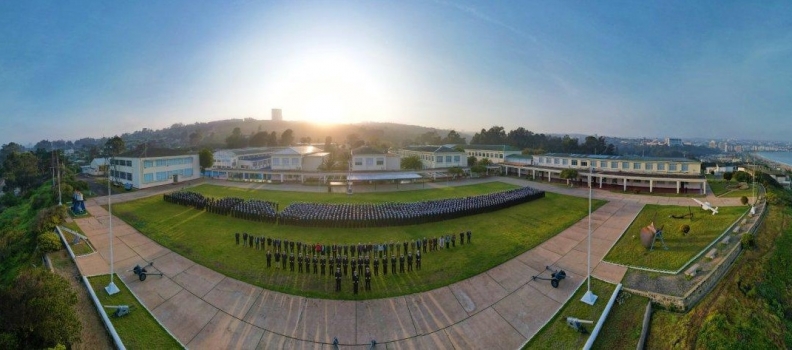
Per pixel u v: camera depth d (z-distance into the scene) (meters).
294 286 28.38
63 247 35.78
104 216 47.06
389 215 44.12
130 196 61.69
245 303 26.36
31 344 19.81
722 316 23.39
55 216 41.53
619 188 67.19
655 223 40.50
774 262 29.64
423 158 98.31
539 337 23.25
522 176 88.25
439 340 23.16
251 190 70.56
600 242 36.78
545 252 35.00
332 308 25.77
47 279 22.16
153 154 77.31
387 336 23.33
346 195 64.81
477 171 87.62
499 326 24.47
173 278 29.84
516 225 43.19
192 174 85.56
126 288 28.17
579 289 28.08
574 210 49.69
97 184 73.81
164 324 24.12
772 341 22.38
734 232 34.34
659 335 23.12
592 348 21.98
